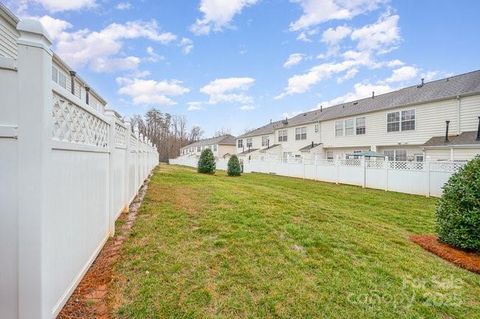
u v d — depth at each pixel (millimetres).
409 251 4289
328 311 2449
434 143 13992
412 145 16078
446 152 13383
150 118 56156
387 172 12578
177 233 4023
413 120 15883
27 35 1655
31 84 1659
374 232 5113
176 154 58500
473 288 3209
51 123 1812
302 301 2557
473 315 2648
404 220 6969
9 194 1635
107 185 3656
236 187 9344
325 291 2764
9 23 7117
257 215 5258
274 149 28156
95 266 2918
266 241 3934
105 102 18234
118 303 2299
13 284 1655
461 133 13695
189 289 2578
